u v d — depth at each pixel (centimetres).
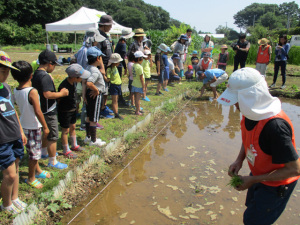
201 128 630
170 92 891
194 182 393
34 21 4253
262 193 207
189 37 1151
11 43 3550
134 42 706
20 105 305
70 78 376
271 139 181
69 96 382
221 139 561
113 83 573
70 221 307
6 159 252
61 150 428
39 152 320
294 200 353
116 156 454
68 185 345
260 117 184
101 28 579
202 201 348
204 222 309
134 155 478
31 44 3350
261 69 1005
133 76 614
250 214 217
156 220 312
